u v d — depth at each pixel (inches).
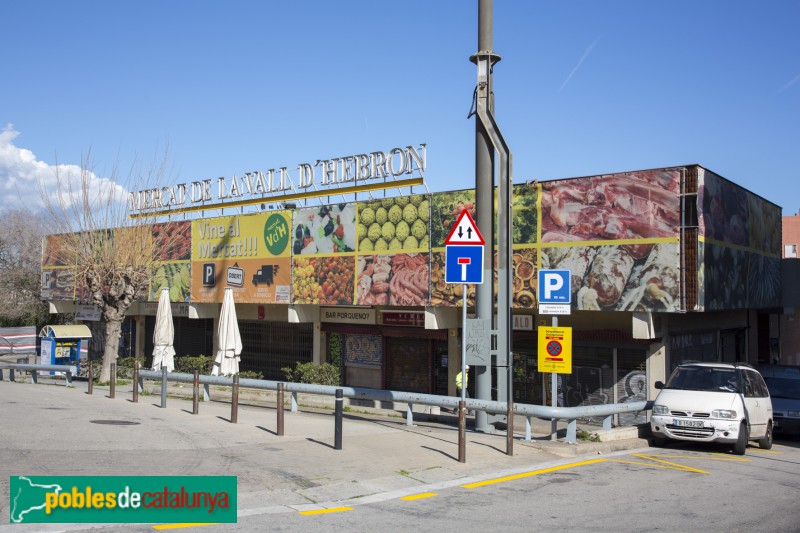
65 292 1425.9
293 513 316.5
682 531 308.5
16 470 363.6
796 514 350.3
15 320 2021.4
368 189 975.0
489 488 381.7
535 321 887.1
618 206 752.3
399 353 1037.8
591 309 764.6
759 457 557.9
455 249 470.0
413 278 914.7
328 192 1028.5
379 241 952.3
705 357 940.0
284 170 1080.2
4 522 281.9
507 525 307.9
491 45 575.2
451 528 300.4
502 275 570.3
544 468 443.2
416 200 913.5
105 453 421.1
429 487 378.6
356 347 1080.2
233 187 1154.0
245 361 1221.1
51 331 1269.7
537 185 806.5
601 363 841.5
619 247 750.5
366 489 366.6
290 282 1055.6
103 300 1075.9
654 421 580.1
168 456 420.2
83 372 1263.5
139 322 1402.6
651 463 488.4
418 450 470.0
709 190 765.3
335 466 410.9
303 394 908.0
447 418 756.6
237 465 402.3
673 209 720.3
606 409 570.3
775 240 1080.8
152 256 1163.3
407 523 306.2
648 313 740.0
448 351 975.0
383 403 1014.4
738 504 368.2
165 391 679.7
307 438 503.5
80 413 605.3
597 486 397.4
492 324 586.6
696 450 577.6
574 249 779.4
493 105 576.4
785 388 759.1
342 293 991.6
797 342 1302.9
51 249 1464.1
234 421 571.2
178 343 1353.3
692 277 725.3
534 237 807.1
